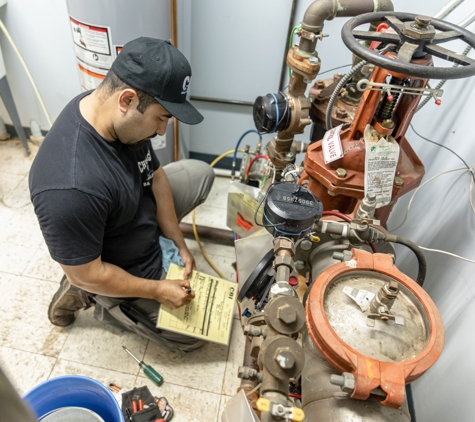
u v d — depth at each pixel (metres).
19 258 1.50
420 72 0.64
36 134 1.98
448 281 1.00
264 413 0.55
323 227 0.80
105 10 1.17
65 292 1.14
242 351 1.32
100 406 0.99
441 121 1.20
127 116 0.83
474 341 0.83
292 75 1.05
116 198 0.91
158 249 1.21
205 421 1.14
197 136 1.91
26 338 1.28
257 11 1.44
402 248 1.39
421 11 1.28
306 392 0.68
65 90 1.84
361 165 0.90
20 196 1.75
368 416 0.61
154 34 1.28
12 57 1.73
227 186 1.96
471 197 0.94
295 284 0.82
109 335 1.32
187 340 1.18
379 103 0.83
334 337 0.60
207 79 1.67
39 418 0.91
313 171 0.94
